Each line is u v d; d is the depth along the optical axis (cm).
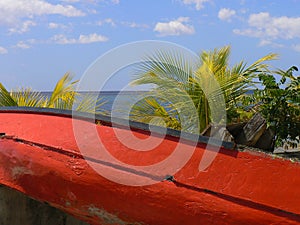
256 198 270
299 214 258
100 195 323
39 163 353
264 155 276
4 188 401
